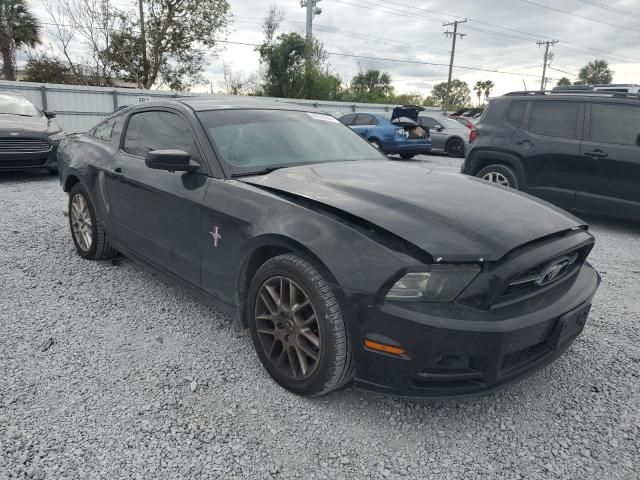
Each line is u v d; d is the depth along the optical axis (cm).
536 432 231
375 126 1391
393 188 263
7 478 191
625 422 239
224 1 2786
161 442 215
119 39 2666
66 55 2597
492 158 697
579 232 263
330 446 218
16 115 895
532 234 227
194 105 340
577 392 264
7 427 221
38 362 275
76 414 231
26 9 2741
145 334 312
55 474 195
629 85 1056
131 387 254
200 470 200
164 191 315
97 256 432
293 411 240
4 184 833
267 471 201
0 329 312
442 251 204
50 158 859
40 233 531
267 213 252
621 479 203
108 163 384
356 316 214
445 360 210
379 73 4222
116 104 1834
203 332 316
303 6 3008
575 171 618
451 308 204
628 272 470
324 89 3061
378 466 207
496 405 251
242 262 265
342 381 234
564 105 636
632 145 577
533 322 213
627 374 282
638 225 677
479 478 202
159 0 2686
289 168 303
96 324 324
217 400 246
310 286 228
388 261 208
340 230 224
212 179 290
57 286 385
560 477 203
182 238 308
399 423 235
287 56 2989
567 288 248
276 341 256
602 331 338
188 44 2820
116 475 196
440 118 1655
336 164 320
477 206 247
